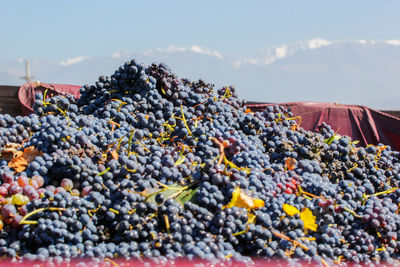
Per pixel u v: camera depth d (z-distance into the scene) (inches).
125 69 104.5
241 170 76.6
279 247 66.0
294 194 78.2
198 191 69.5
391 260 72.6
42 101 100.0
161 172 77.1
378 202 79.5
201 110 105.7
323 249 67.8
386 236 74.9
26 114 166.2
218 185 70.8
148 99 105.5
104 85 113.1
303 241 67.4
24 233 65.1
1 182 73.3
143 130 95.2
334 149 94.5
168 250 60.7
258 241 64.5
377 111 166.6
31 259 60.2
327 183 82.8
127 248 61.6
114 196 69.4
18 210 67.6
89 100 116.1
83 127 85.5
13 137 81.0
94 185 70.7
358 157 96.1
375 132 164.2
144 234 63.6
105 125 92.7
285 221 67.2
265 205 71.3
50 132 78.6
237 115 106.3
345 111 167.9
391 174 96.7
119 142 81.4
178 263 58.2
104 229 67.0
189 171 77.1
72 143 78.3
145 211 66.5
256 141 95.4
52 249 61.9
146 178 75.2
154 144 91.7
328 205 70.7
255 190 73.2
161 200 67.8
